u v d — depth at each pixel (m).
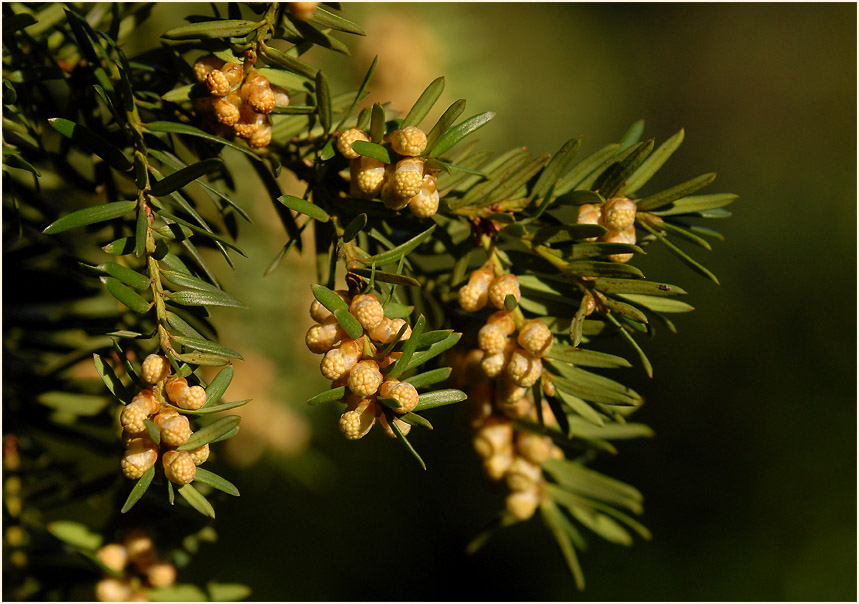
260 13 0.75
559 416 0.78
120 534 0.80
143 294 0.80
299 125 0.78
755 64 3.74
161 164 0.76
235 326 1.10
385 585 2.32
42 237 0.81
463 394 0.74
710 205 0.78
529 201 0.77
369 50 1.08
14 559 0.82
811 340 2.40
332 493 2.27
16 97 0.77
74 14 0.75
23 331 0.82
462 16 1.24
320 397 0.73
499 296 0.76
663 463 2.39
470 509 2.51
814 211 2.67
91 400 0.83
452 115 0.74
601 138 3.60
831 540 2.12
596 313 0.77
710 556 2.24
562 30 3.66
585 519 0.83
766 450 2.30
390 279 0.74
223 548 2.00
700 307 2.56
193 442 0.73
